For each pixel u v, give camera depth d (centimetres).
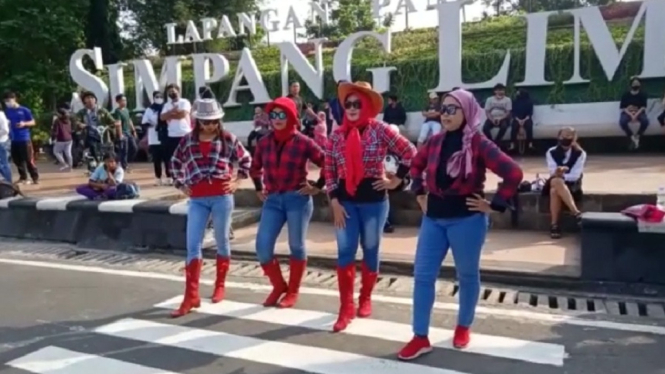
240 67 1812
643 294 603
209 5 3462
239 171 605
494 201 433
